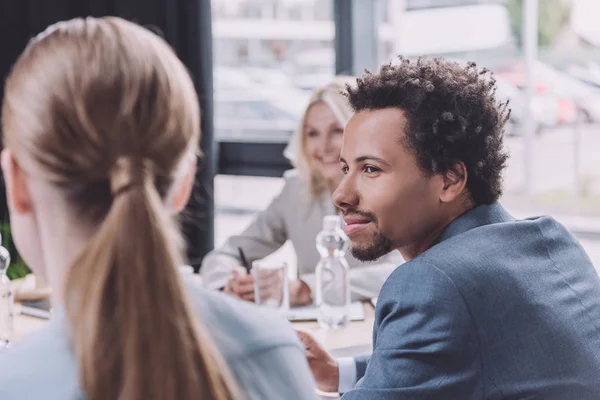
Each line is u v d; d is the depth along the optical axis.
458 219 1.16
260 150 3.39
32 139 0.62
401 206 1.14
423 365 1.03
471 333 1.03
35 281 2.05
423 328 1.04
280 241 2.51
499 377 1.03
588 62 3.18
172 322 0.59
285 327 0.73
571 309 1.10
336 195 1.17
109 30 0.64
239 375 0.66
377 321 1.12
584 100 3.21
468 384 1.03
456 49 3.27
